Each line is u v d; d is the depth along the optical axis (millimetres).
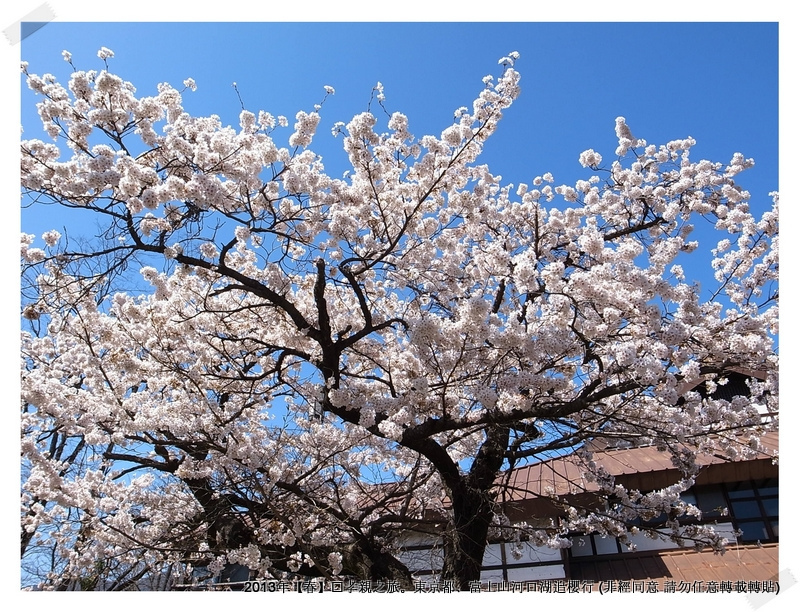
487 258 5562
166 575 7660
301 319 5641
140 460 7082
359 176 5891
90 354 6023
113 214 4855
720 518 7766
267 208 5848
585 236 5016
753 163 7297
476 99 5520
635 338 4879
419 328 4422
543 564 7824
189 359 6305
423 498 7375
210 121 5848
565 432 5559
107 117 4648
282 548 6434
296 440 6793
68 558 6582
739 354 5336
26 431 6055
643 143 7734
